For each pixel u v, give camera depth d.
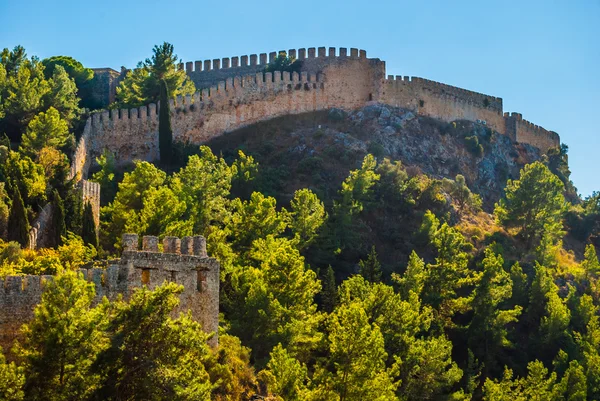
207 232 90.44
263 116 150.00
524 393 90.06
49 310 46.03
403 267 119.50
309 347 75.69
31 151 107.31
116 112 134.25
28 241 76.62
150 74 145.88
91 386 45.22
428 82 167.38
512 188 146.00
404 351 85.00
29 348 45.91
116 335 47.59
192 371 49.44
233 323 73.31
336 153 142.75
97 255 76.25
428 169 153.75
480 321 104.81
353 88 159.12
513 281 119.25
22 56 145.62
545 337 109.31
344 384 65.38
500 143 178.50
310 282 81.38
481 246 135.75
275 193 127.69
